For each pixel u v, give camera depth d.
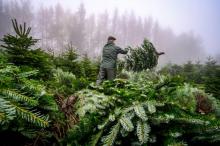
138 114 2.41
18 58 4.49
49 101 2.62
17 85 2.50
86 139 2.59
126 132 2.38
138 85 3.60
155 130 2.50
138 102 2.65
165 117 2.41
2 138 2.37
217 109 2.96
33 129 2.37
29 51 4.73
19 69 2.94
